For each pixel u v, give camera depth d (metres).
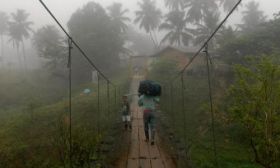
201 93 17.06
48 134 11.42
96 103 17.12
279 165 6.70
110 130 10.57
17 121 14.93
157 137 9.59
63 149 6.32
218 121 12.66
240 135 11.32
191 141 11.05
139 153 7.67
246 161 9.30
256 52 17.59
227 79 17.55
